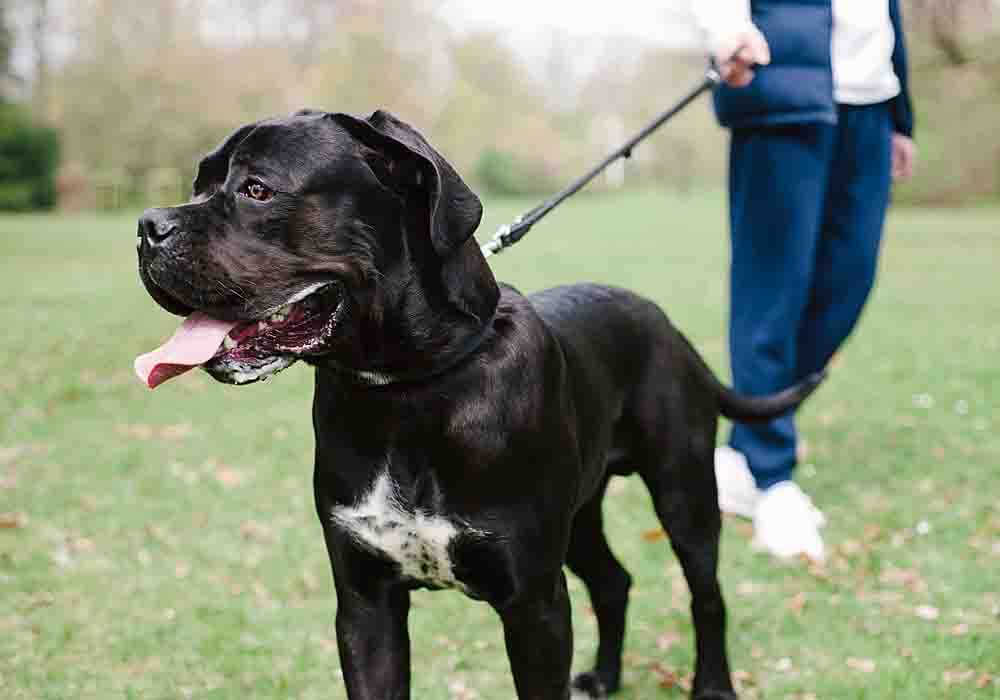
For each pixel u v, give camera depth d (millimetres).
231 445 6609
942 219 29891
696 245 22672
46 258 18875
